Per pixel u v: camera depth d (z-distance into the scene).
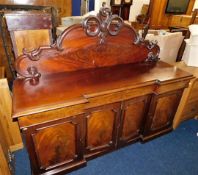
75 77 1.40
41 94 1.17
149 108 1.64
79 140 1.37
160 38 2.46
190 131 2.08
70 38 1.34
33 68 1.31
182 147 1.84
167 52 2.64
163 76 1.56
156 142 1.88
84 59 1.48
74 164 1.47
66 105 1.11
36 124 1.11
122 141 1.69
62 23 2.39
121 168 1.58
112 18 1.42
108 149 1.64
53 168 1.38
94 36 1.42
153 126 1.81
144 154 1.73
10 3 2.43
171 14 5.79
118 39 1.55
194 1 6.06
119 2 4.84
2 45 2.44
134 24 4.55
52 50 1.32
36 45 1.46
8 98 1.46
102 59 1.57
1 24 1.79
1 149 1.17
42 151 1.25
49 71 1.39
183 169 1.61
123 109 1.47
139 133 1.79
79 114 1.24
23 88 1.22
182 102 1.89
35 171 1.31
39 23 1.40
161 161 1.67
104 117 1.41
